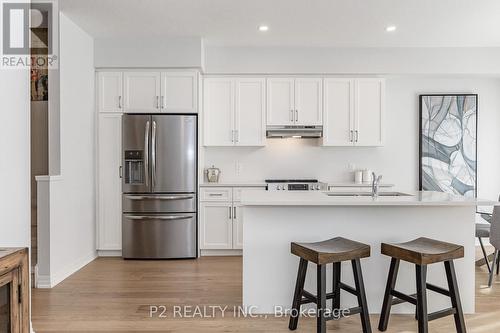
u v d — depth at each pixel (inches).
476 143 213.0
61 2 142.2
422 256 91.1
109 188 185.8
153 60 183.9
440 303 115.8
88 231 177.3
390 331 103.9
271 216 116.2
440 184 213.9
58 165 149.3
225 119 199.2
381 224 116.2
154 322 110.0
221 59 197.2
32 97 164.6
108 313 116.5
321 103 199.8
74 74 162.7
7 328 61.9
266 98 199.3
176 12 152.9
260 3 144.6
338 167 215.9
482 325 107.0
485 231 158.4
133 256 182.1
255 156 215.0
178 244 183.2
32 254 153.2
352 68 198.2
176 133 182.9
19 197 97.0
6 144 91.7
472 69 198.1
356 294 99.5
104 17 157.0
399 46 197.3
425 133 214.2
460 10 150.9
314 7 148.4
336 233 116.4
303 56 197.8
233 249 191.5
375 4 145.5
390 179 216.4
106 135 185.9
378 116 200.5
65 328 106.0
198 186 188.2
